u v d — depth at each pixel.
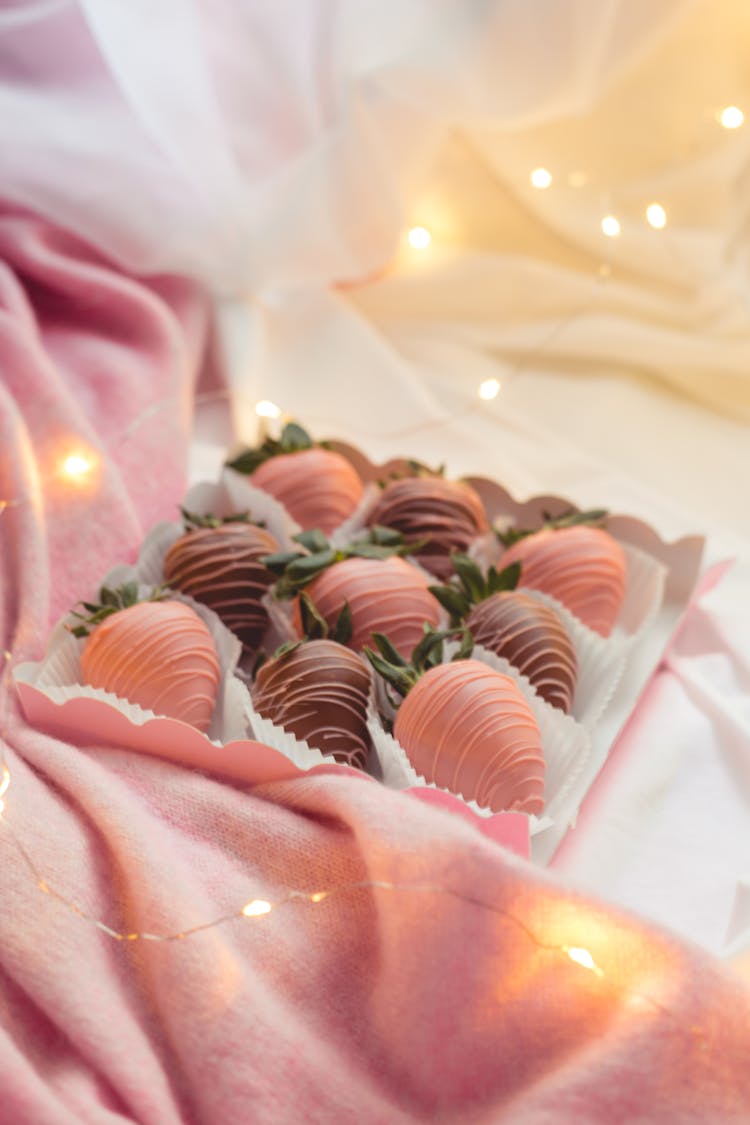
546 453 0.79
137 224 0.80
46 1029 0.52
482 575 0.67
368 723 0.60
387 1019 0.53
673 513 0.75
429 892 0.53
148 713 0.60
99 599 0.65
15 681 0.60
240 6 0.79
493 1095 0.52
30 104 0.81
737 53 0.82
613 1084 0.50
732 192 0.84
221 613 0.65
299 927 0.55
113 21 0.77
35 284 0.79
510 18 0.78
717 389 0.83
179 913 0.53
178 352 0.77
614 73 0.80
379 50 0.80
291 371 0.82
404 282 0.86
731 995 0.51
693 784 0.62
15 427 0.67
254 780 0.58
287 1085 0.51
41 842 0.56
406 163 0.82
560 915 0.52
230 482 0.70
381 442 0.79
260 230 0.82
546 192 0.85
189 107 0.79
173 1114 0.51
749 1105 0.50
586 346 0.84
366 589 0.63
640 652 0.66
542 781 0.59
